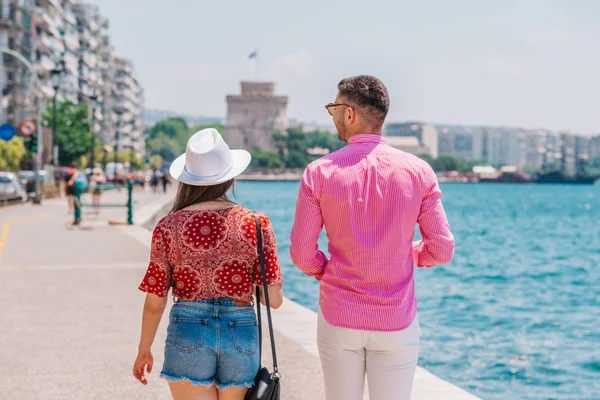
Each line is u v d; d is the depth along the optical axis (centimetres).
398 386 390
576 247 4231
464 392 639
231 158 404
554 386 1035
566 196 16450
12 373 730
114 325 962
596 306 1888
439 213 385
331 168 385
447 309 1764
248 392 388
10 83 9275
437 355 1212
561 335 1440
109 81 18238
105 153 11931
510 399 961
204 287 388
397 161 384
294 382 696
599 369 1132
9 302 1130
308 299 1809
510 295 2077
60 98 11825
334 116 402
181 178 395
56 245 2006
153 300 396
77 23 14288
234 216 391
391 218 379
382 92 392
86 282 1339
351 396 394
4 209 3956
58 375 723
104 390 675
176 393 392
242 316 390
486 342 1338
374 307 381
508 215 8175
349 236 380
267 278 393
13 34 9331
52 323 973
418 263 405
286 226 5641
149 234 2406
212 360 386
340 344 387
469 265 2977
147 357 408
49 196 5431
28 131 4241
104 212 3700
